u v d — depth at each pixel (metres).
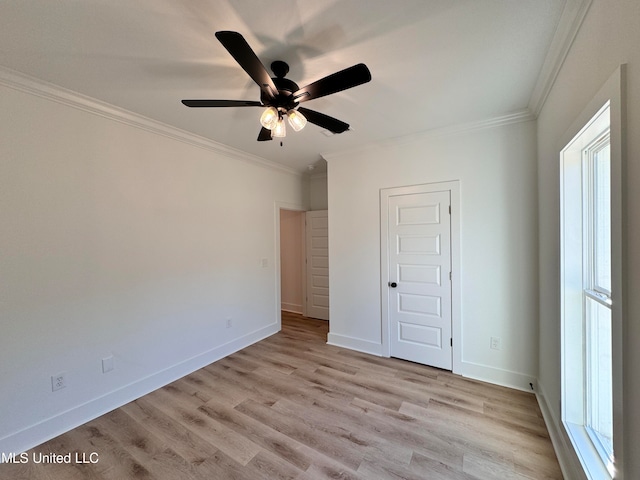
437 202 2.87
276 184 4.16
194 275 2.97
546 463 1.68
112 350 2.30
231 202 3.42
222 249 3.29
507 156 2.54
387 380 2.67
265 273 3.93
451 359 2.83
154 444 1.87
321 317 4.80
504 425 2.01
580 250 1.67
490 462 1.69
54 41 1.51
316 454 1.76
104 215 2.27
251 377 2.76
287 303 5.34
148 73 1.82
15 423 1.80
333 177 3.56
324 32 1.47
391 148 3.14
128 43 1.54
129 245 2.43
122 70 1.78
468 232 2.71
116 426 2.06
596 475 1.28
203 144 3.02
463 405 2.25
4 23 1.37
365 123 2.63
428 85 1.99
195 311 2.97
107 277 2.28
